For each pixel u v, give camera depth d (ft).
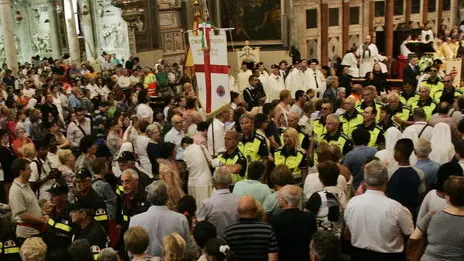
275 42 99.91
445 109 33.96
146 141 38.11
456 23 115.03
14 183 27.22
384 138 35.24
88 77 76.23
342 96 47.06
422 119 33.83
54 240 23.80
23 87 72.33
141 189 27.17
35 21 114.01
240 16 102.17
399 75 84.33
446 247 18.19
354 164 28.53
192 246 21.04
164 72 80.48
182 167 36.94
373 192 20.85
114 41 100.48
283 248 21.25
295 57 94.53
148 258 19.12
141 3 95.04
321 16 96.89
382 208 20.39
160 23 100.78
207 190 32.76
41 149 34.55
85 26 102.58
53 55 113.91
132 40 96.37
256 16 100.63
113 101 56.08
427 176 25.53
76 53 102.22
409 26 101.76
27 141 44.78
